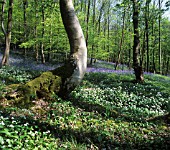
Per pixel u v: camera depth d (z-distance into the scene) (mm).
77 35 9039
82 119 7531
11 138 4988
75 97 10305
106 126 7305
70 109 8227
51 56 37062
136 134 7051
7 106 7453
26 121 6227
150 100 12305
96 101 10609
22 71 17500
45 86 8727
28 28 31391
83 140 6043
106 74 21047
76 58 8953
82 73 9102
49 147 5137
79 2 36344
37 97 8492
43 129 6070
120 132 7027
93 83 16391
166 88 16781
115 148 5898
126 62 54812
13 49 41344
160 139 6801
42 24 25859
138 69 17359
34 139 5371
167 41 46000
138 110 10438
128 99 12062
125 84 16312
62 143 5586
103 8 41531
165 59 57250
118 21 42688
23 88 8312
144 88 15656
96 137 6352
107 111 8688
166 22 36406
